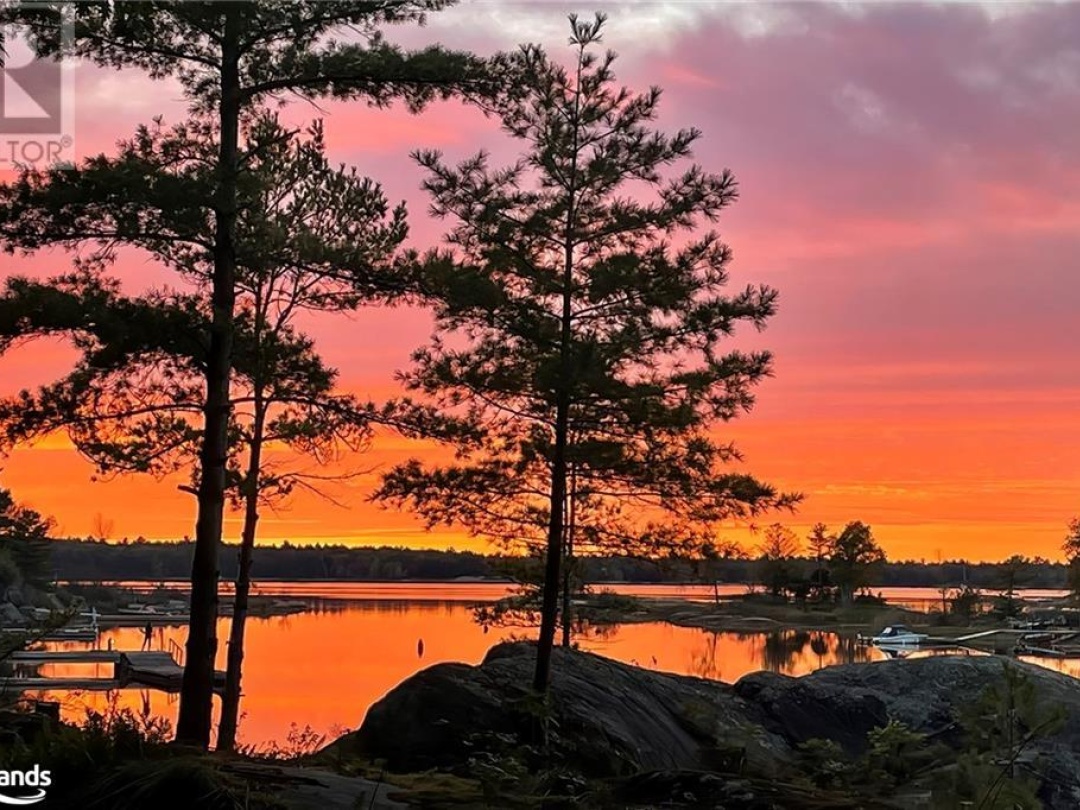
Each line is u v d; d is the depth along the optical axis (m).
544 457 16.39
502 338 16.55
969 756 7.41
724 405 16.27
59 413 13.66
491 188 16.56
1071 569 122.31
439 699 13.43
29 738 8.93
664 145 16.28
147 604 130.50
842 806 9.28
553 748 13.05
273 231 13.56
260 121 17.25
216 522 14.02
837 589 145.50
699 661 54.44
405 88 14.20
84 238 13.38
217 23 13.79
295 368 14.89
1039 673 16.73
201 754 9.23
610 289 15.82
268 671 49.91
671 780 9.88
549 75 16.41
